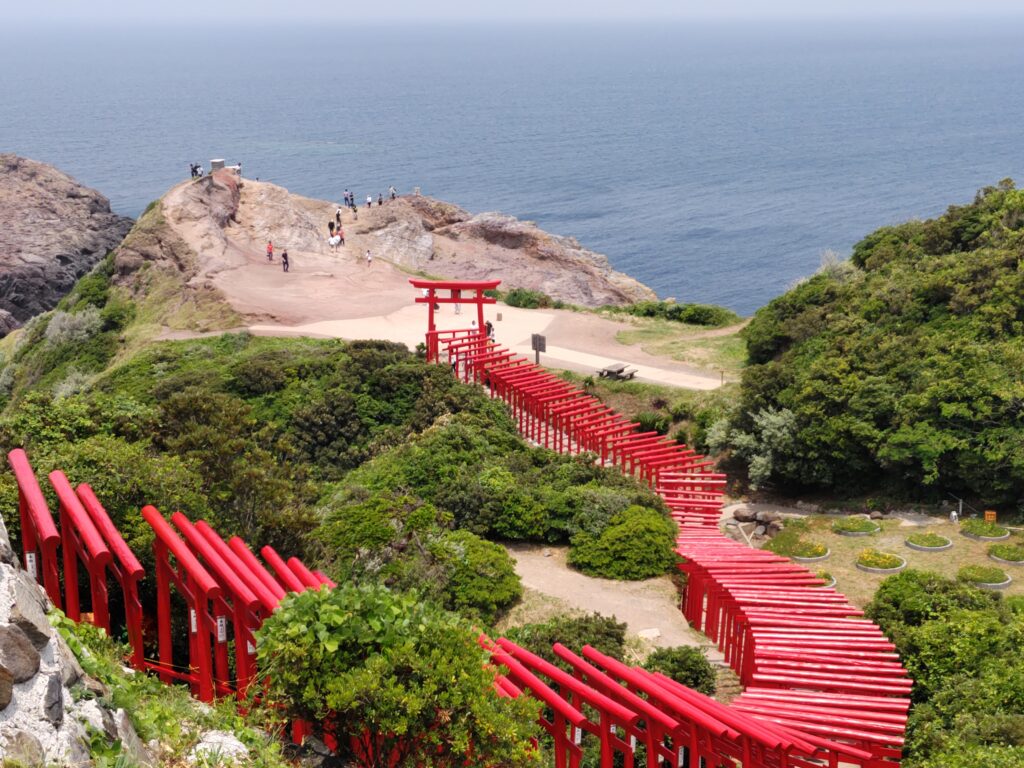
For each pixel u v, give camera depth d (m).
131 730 13.28
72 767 11.53
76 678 12.87
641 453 46.25
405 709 15.45
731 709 22.00
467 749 16.16
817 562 40.72
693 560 32.94
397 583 32.62
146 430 35.12
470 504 39.00
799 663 25.11
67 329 76.50
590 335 67.38
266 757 14.76
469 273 109.00
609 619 30.56
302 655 15.84
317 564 31.45
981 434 43.66
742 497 49.66
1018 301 49.31
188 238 81.06
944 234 59.84
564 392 51.91
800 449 47.66
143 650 21.33
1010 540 41.31
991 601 32.72
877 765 21.58
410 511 36.47
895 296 54.09
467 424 47.88
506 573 33.88
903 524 43.72
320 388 53.25
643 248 179.38
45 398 34.44
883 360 49.34
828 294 59.22
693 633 32.09
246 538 30.41
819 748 21.72
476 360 54.44
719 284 156.50
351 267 84.75
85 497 20.38
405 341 64.69
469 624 17.73
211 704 17.33
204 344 65.62
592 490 40.00
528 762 16.77
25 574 13.34
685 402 55.69
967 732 24.81
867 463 46.84
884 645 26.09
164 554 20.17
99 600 19.02
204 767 13.84
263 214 92.00
